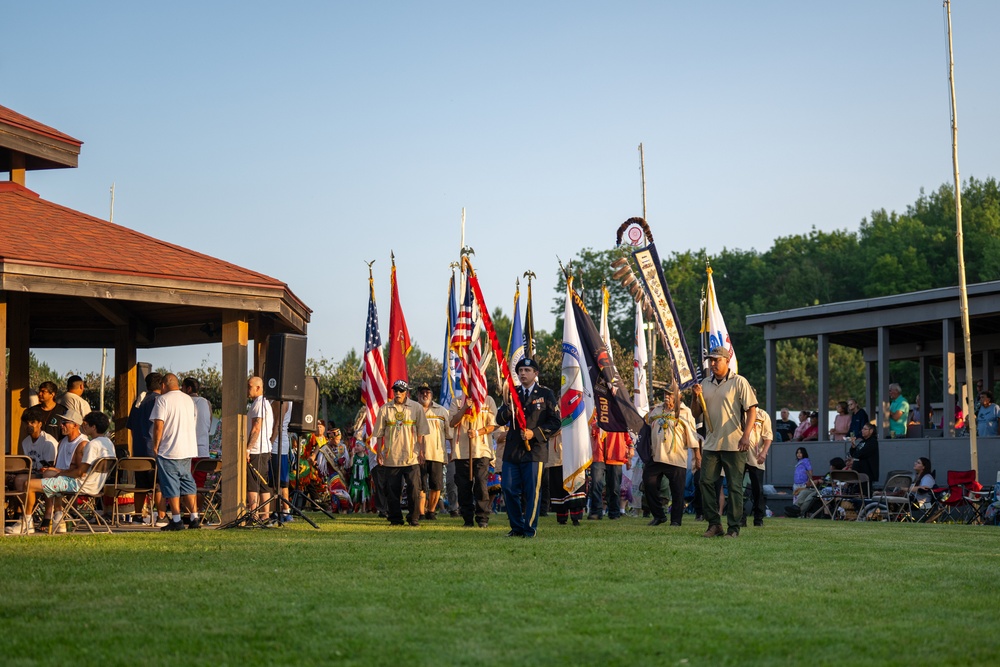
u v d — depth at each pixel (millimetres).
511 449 12758
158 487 15344
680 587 8047
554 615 6840
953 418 24609
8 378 17531
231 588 7895
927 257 72812
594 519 18438
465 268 15141
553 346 50375
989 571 9258
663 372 52656
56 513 13430
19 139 16719
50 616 6809
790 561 9820
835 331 27188
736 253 82875
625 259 15445
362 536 12656
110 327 19859
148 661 5590
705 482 13062
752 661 5594
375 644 5969
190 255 15266
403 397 15734
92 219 15969
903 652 5824
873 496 21594
